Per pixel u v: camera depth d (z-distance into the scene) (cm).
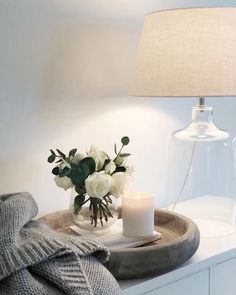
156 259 102
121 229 123
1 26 124
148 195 122
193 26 117
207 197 149
